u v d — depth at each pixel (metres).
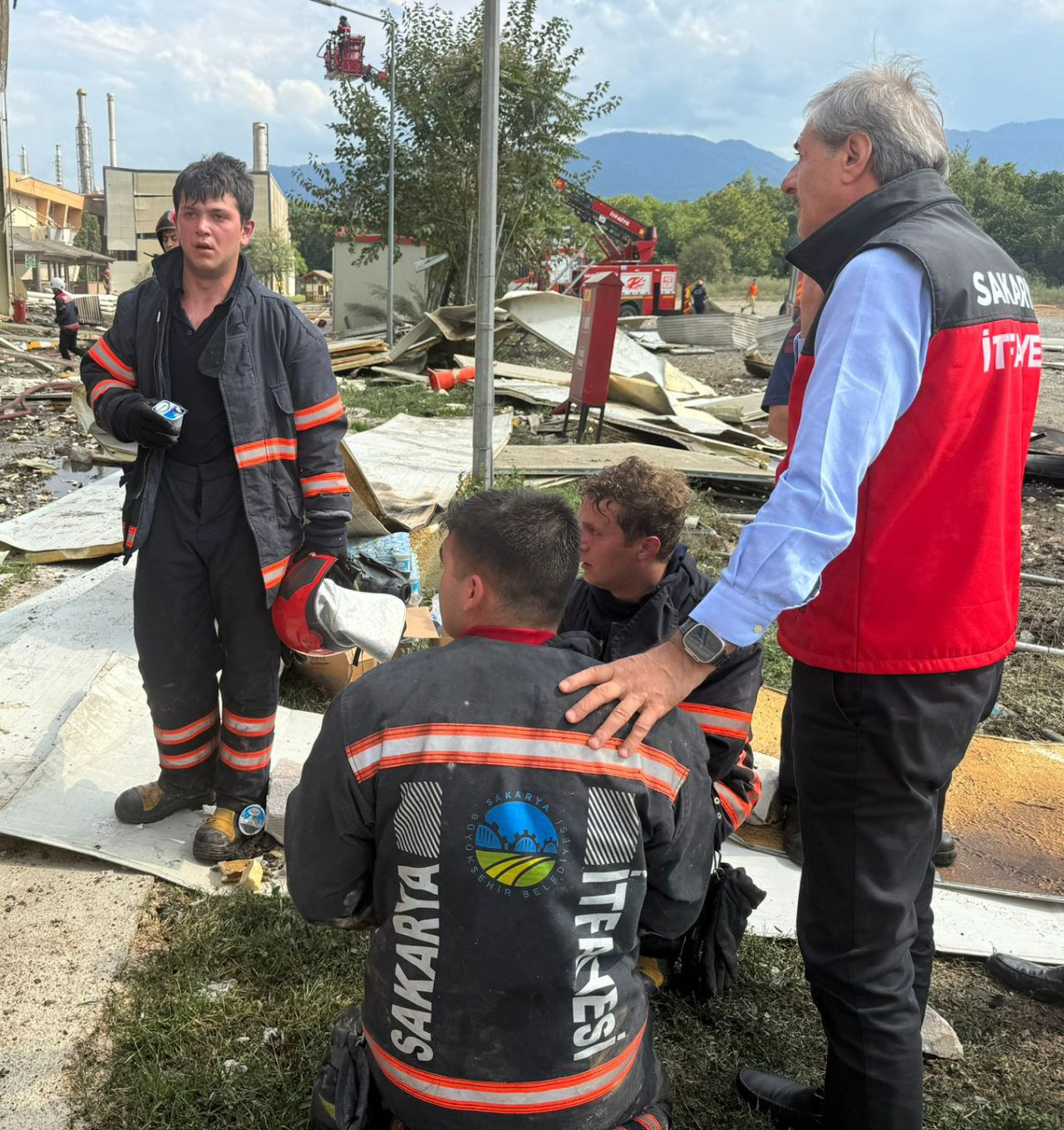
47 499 7.94
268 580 2.94
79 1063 2.38
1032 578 6.54
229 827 3.18
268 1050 2.46
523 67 21.03
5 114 24.28
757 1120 2.35
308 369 2.92
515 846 1.50
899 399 1.70
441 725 1.53
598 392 10.56
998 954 2.91
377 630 3.10
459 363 15.35
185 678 3.11
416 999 1.57
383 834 1.56
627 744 1.56
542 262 23.72
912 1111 1.95
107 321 31.80
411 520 6.37
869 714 1.85
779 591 1.63
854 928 1.93
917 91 1.86
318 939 2.80
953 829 3.55
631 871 1.57
